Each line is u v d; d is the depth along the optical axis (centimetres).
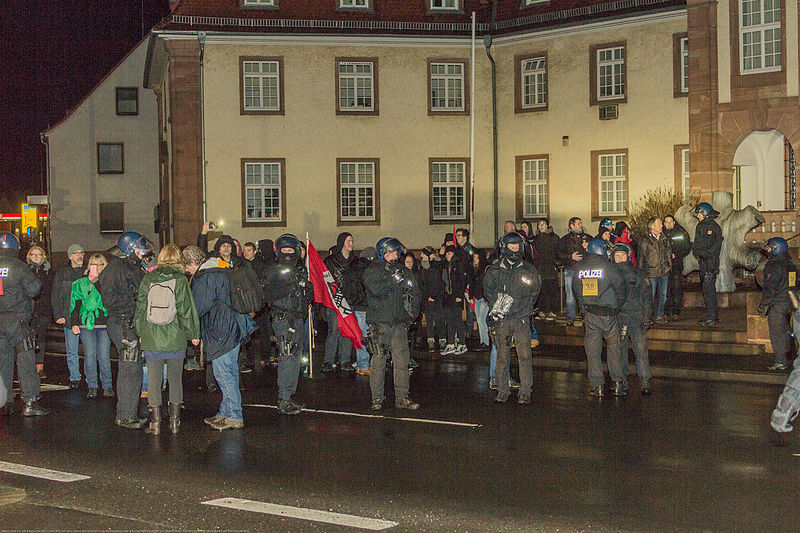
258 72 3353
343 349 1733
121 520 746
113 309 1175
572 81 3322
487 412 1252
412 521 740
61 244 5050
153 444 1056
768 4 2914
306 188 3388
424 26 3428
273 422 1191
